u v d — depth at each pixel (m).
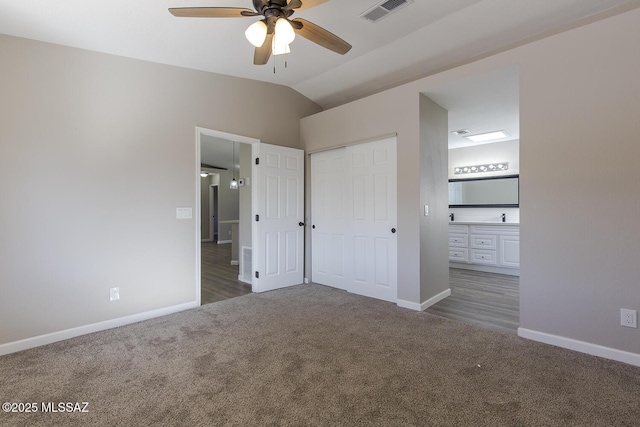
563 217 2.41
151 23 2.52
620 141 2.18
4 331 2.38
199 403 1.76
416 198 3.34
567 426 1.56
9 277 2.41
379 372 2.08
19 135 2.45
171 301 3.29
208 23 2.60
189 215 3.43
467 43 3.14
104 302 2.86
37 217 2.52
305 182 4.59
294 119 4.55
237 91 3.89
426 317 3.13
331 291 4.09
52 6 2.18
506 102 3.58
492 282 4.58
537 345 2.47
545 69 2.48
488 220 5.82
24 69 2.47
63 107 2.65
